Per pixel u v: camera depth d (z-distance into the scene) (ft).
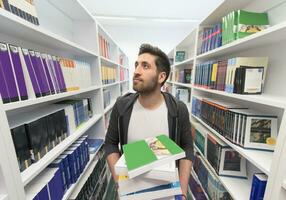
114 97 10.85
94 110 6.07
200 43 6.21
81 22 5.68
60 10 4.94
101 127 6.18
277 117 3.36
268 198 2.40
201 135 5.51
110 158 3.35
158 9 12.71
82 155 4.17
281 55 3.40
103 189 6.07
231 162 4.21
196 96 6.56
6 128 1.92
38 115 3.06
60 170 3.16
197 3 11.66
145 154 2.17
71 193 3.61
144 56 3.20
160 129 3.28
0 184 1.88
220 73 4.39
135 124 3.33
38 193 2.44
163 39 17.70
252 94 3.52
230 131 3.85
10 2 2.34
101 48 6.78
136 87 3.16
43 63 2.97
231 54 5.26
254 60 3.59
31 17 2.82
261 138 3.37
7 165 1.91
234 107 4.13
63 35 5.20
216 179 4.41
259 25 3.75
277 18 3.55
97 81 5.95
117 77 10.71
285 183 2.12
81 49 4.50
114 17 14.43
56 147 3.28
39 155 2.79
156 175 1.99
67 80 3.84
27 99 2.50
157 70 3.22
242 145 3.49
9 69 2.20
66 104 4.13
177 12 13.17
